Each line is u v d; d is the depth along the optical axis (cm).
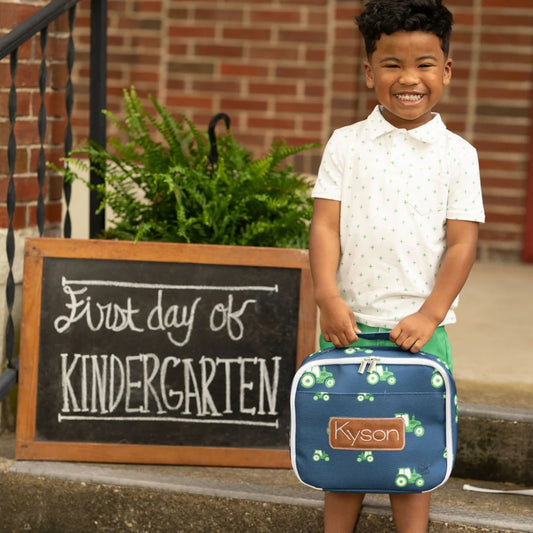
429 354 285
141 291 354
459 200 290
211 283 353
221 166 364
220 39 647
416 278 290
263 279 353
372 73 290
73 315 355
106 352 354
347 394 281
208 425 354
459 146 292
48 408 354
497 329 482
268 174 379
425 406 281
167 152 388
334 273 292
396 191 290
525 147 663
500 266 661
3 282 377
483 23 657
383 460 282
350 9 633
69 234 387
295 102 645
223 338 353
